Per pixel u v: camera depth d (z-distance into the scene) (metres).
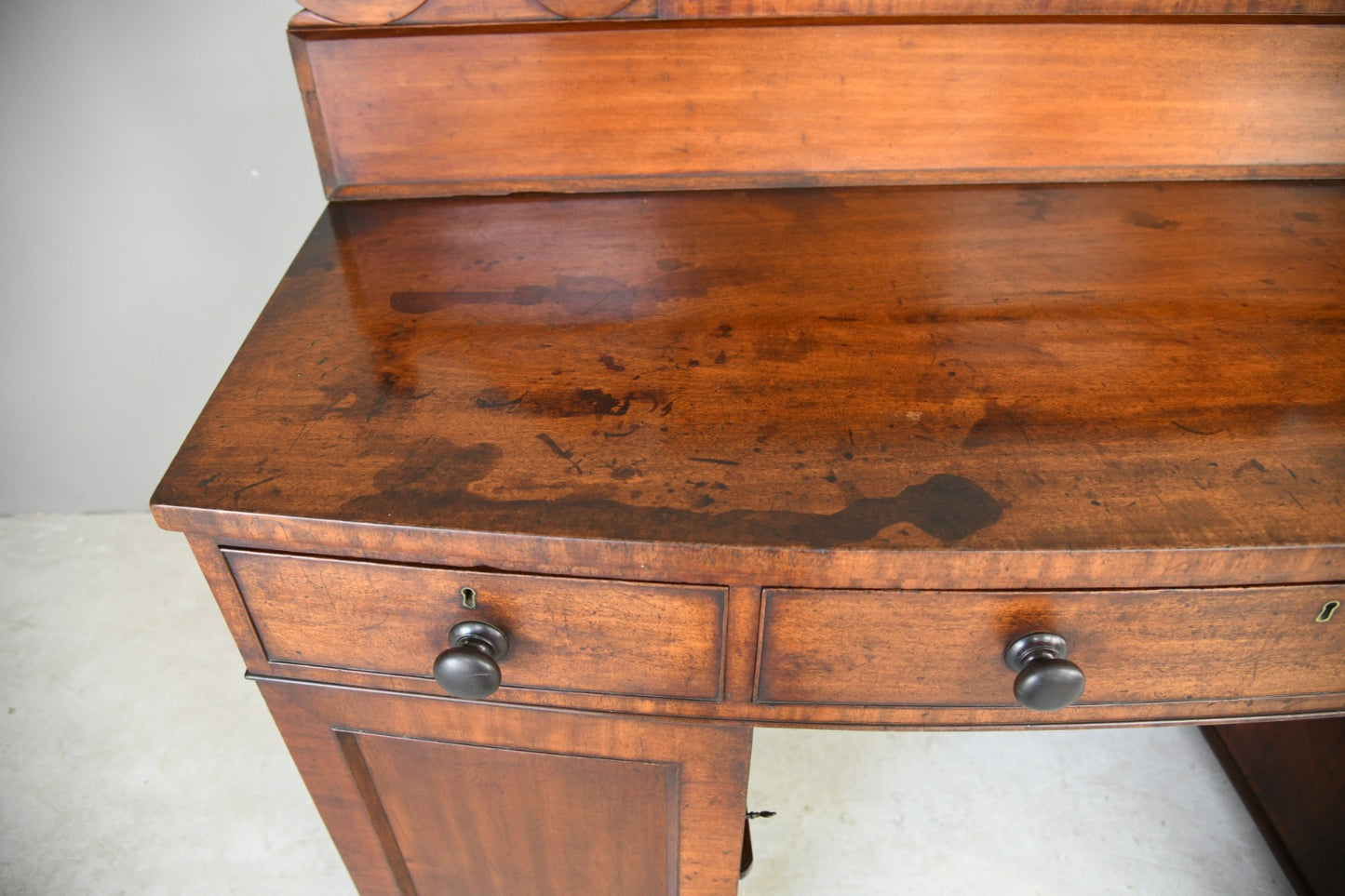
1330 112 0.87
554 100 0.83
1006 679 0.63
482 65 0.81
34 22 1.10
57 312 1.37
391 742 0.75
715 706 0.65
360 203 0.87
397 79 0.81
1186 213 0.85
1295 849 1.14
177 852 1.19
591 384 0.66
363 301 0.74
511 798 0.79
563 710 0.67
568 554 0.56
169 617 1.49
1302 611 0.59
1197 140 0.88
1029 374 0.66
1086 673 0.62
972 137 0.87
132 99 1.18
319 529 0.57
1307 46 0.83
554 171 0.87
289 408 0.64
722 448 0.60
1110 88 0.84
